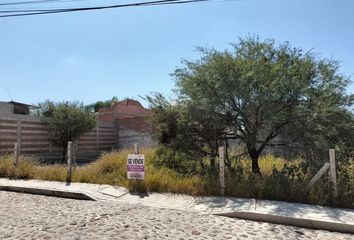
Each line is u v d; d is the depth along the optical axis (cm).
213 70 1053
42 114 2250
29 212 788
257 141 1111
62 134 2103
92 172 1203
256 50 1104
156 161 1268
